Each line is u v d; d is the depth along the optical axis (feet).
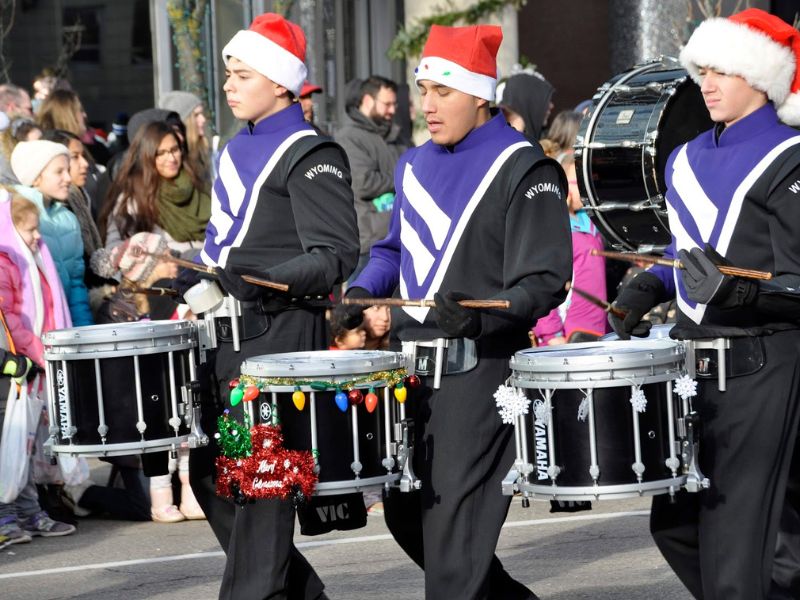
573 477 31.07
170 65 100.99
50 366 36.35
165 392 36.06
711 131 34.27
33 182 56.80
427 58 34.73
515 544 50.42
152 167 59.77
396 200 36.55
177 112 65.67
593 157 45.65
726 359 32.53
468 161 34.71
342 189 37.04
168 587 46.09
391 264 36.99
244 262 37.55
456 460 34.01
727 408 32.60
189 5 81.20
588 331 57.06
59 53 103.45
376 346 57.26
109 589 46.09
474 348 34.01
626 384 30.71
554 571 46.32
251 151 37.81
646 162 44.57
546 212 33.99
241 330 37.04
